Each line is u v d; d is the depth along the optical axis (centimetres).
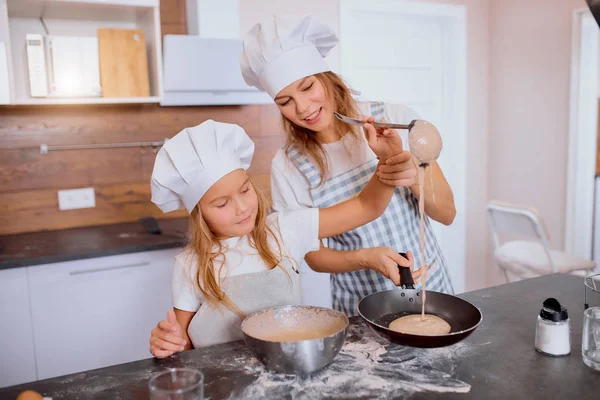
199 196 114
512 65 316
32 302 191
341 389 85
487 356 95
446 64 323
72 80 219
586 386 84
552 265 238
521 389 83
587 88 284
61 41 215
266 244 124
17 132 229
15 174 231
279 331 102
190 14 247
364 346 100
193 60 223
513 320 111
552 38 289
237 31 245
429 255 147
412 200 145
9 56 199
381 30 302
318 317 102
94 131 242
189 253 122
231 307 116
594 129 291
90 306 201
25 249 202
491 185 339
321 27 136
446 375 89
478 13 324
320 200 144
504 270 264
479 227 343
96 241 214
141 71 225
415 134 103
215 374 92
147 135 251
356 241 143
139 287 209
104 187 247
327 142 146
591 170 294
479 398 81
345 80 150
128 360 210
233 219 114
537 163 305
